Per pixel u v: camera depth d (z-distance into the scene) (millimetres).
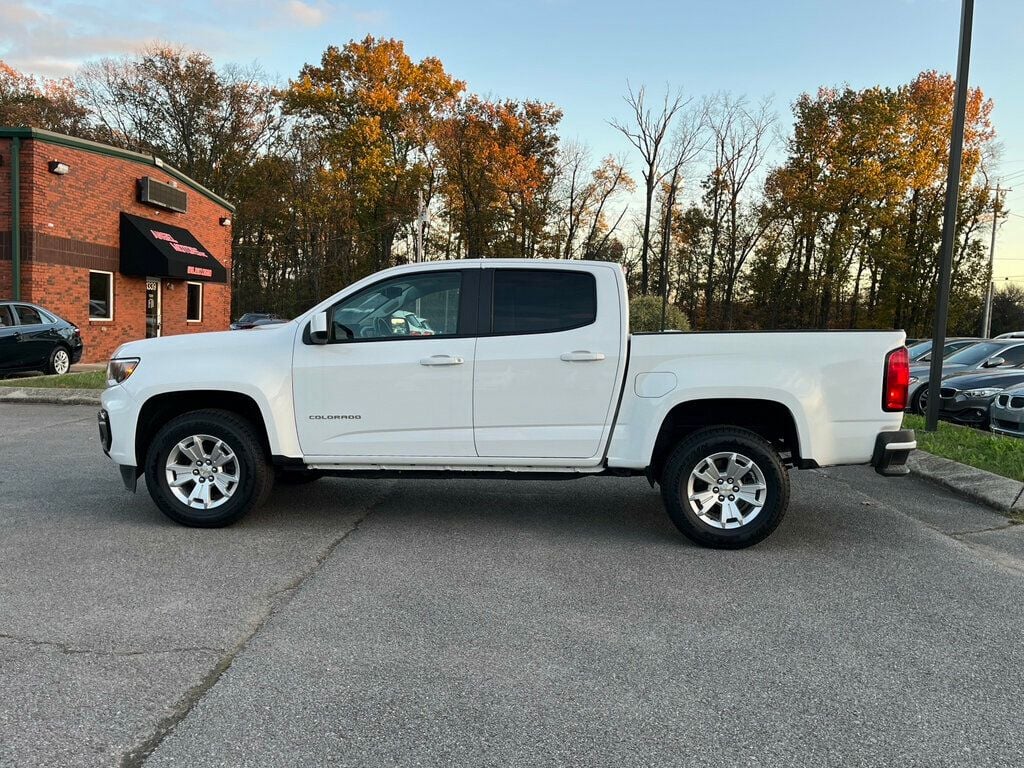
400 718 2854
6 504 6094
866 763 2602
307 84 41906
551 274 5387
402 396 5336
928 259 41094
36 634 3561
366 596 4152
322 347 5414
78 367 18344
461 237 47031
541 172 45969
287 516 5891
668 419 5309
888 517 6105
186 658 3334
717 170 44750
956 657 3475
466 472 5430
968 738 2770
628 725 2828
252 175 47906
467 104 43969
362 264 49156
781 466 5051
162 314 23719
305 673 3211
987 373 11812
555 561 4832
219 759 2561
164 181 22922
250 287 51219
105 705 2910
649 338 5195
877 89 39000
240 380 5375
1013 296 64250
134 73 43688
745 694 3088
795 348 5102
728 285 46344
